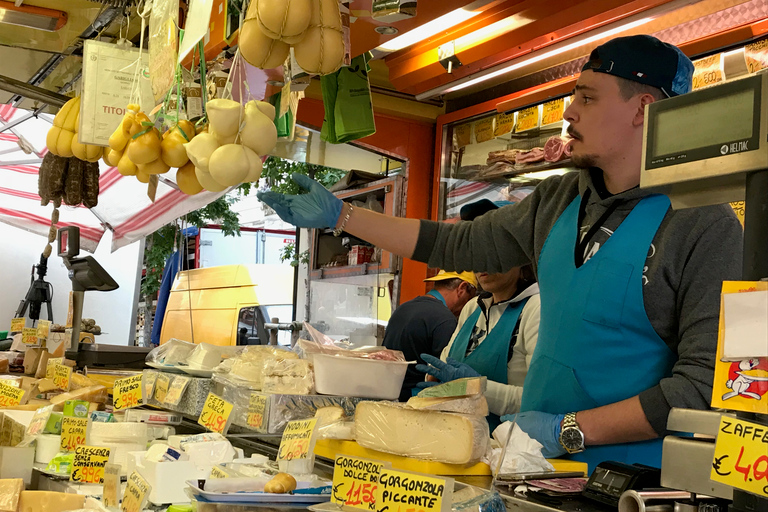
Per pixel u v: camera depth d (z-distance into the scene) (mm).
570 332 1851
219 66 2648
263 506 1408
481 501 1220
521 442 1531
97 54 2723
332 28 1648
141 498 1709
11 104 5008
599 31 2766
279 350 2209
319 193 2320
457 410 1504
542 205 2139
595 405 1805
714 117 900
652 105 980
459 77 3359
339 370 1972
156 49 2219
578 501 1304
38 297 6621
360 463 1320
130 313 8188
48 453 2342
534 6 2670
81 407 2455
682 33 2787
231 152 1856
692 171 919
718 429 892
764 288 814
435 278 3639
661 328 1750
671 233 1720
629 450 1685
